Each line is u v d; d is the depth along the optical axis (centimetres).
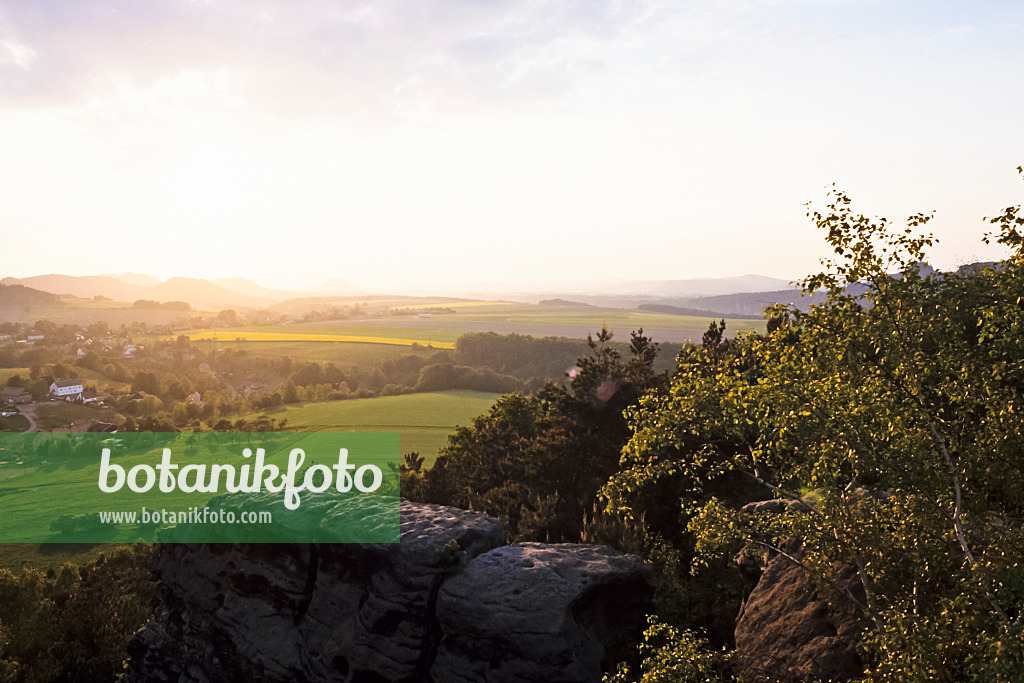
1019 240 935
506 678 1575
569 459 2981
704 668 1219
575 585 1658
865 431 1055
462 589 1666
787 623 1334
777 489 1251
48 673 3039
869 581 1208
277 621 1894
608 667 1689
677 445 1363
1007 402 938
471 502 2797
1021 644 747
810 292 1134
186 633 2023
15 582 3769
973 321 1134
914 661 884
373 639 1716
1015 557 827
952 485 980
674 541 2225
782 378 1217
